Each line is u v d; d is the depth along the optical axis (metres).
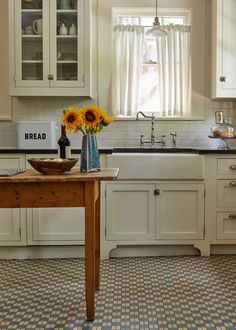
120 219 3.38
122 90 4.02
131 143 4.05
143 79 4.12
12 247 3.42
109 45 4.00
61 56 3.76
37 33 3.74
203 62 4.02
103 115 2.21
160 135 4.05
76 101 4.04
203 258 3.38
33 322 2.14
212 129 3.85
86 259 2.11
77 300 2.45
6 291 2.61
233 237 3.42
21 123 3.63
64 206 2.05
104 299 2.45
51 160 2.12
